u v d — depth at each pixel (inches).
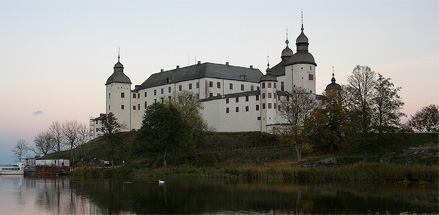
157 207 2079.2
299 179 3097.9
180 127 4099.4
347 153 3831.2
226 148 4517.7
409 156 3449.8
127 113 6555.1
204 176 3486.7
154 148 4015.8
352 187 2623.0
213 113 5383.9
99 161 5172.2
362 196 2298.2
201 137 4729.3
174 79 6190.9
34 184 3398.1
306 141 3983.8
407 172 2849.4
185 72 6210.6
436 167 2851.9
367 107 3405.5
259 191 2519.7
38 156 6604.3
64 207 2169.0
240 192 2493.8
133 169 4062.5
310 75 5241.1
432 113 5285.4
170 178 3521.2
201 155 4333.2
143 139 4084.6
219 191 2554.1
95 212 2012.8
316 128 3941.9
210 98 5442.9
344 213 1905.8
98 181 3506.4
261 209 1996.8
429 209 1972.2
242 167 3567.9
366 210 1962.4
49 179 4013.3
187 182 3112.7
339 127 3902.6
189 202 2193.7
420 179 2822.3
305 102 4308.6
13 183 3533.5
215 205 2102.6
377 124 3336.6
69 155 5944.9
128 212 1980.8
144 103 6565.0
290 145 4234.7
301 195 2356.1
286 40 5871.1
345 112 3784.5
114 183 3245.6
